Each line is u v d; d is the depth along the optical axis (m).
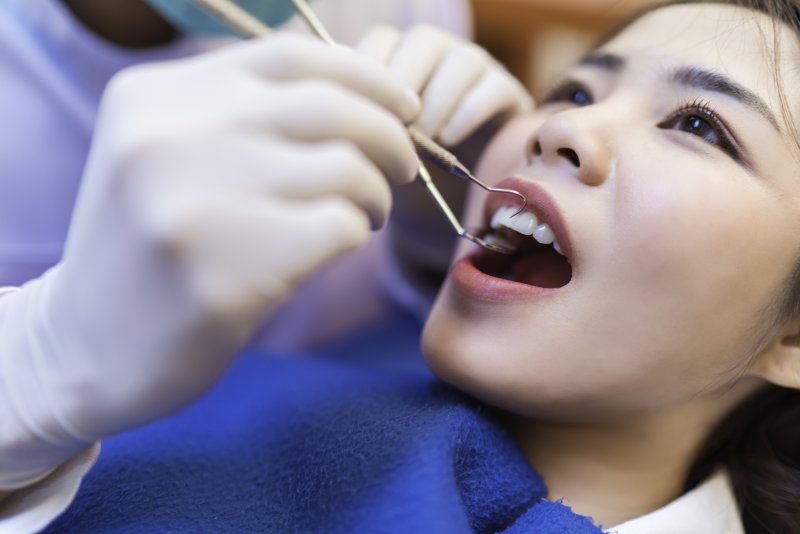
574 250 0.54
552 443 0.61
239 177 0.37
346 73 0.43
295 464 0.55
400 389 0.65
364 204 0.40
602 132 0.56
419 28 0.75
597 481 0.62
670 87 0.58
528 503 0.55
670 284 0.52
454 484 0.47
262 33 0.48
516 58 1.44
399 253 1.11
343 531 0.46
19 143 0.83
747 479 0.68
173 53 0.92
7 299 0.48
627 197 0.53
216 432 0.64
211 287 0.36
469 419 0.54
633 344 0.53
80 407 0.41
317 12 1.07
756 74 0.56
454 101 0.70
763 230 0.54
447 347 0.56
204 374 0.39
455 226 0.55
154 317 0.37
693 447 0.65
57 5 0.84
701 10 0.63
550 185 0.56
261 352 0.87
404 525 0.44
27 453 0.44
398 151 0.42
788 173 0.55
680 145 0.56
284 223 0.37
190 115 0.38
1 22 0.83
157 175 0.36
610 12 1.31
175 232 0.35
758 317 0.56
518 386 0.54
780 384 0.62
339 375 0.73
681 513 0.58
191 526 0.50
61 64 0.85
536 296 0.54
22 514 0.45
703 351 0.55
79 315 0.39
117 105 0.39
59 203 0.86
